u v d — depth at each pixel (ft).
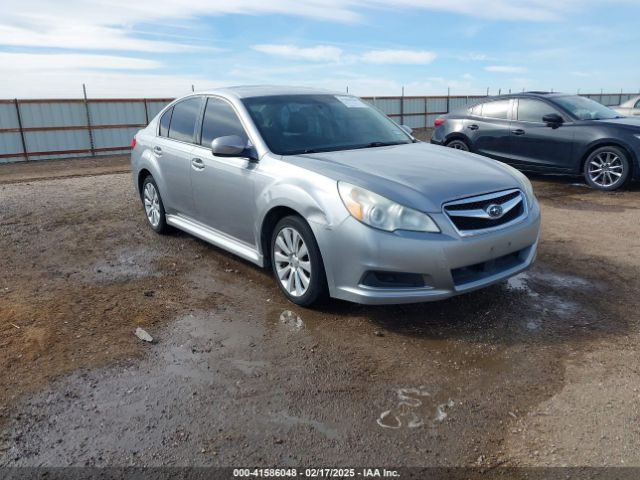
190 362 10.68
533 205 12.79
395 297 10.97
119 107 70.23
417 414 8.85
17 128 63.26
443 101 99.09
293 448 8.08
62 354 11.07
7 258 17.79
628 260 16.29
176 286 14.89
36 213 24.30
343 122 15.83
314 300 12.46
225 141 13.55
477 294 13.73
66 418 8.91
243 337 11.69
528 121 30.19
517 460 7.73
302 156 13.34
